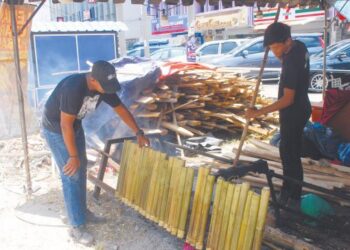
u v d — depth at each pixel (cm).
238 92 762
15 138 722
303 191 456
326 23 707
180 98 706
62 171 368
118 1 450
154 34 2861
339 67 1157
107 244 369
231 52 1484
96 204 450
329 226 368
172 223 332
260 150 560
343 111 597
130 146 389
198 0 496
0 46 649
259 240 267
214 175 312
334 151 552
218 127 728
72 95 326
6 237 389
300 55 379
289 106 396
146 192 363
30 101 971
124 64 836
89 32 1034
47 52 988
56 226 409
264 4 542
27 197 481
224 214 288
